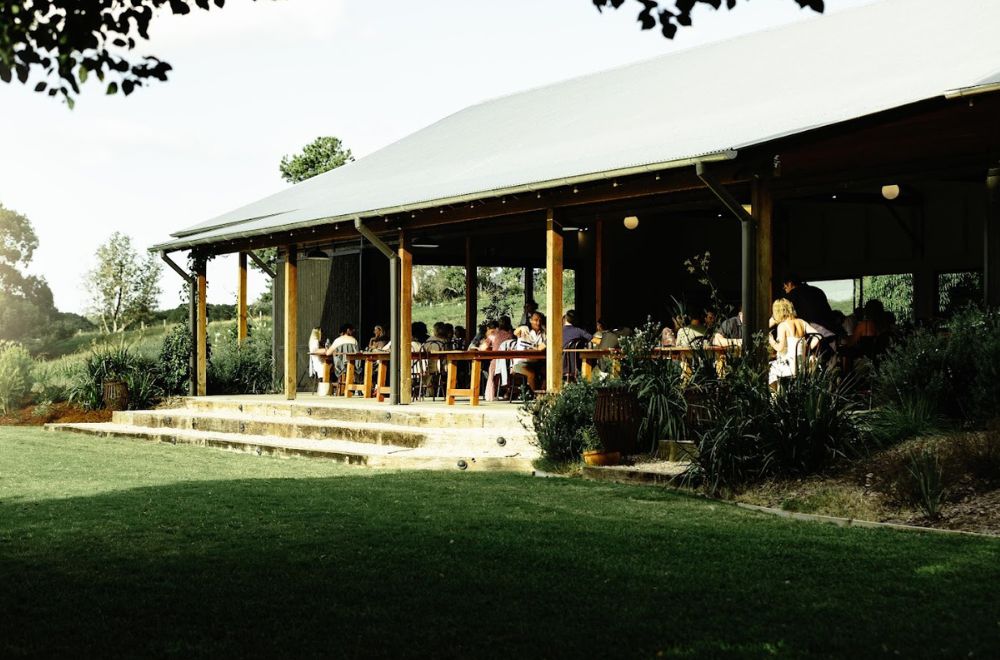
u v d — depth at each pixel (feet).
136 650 16.67
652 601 19.19
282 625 17.88
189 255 68.28
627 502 30.42
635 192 41.98
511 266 71.72
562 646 16.55
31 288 272.92
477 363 53.26
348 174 78.74
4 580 21.17
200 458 46.68
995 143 38.63
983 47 44.06
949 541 23.90
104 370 67.36
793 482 30.68
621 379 38.93
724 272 68.33
